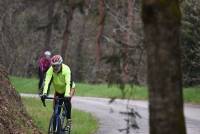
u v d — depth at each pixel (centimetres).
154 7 775
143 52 935
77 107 4088
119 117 3316
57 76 1998
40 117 2762
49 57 3362
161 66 778
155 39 781
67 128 2056
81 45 8431
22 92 6556
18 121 1920
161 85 779
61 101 2027
